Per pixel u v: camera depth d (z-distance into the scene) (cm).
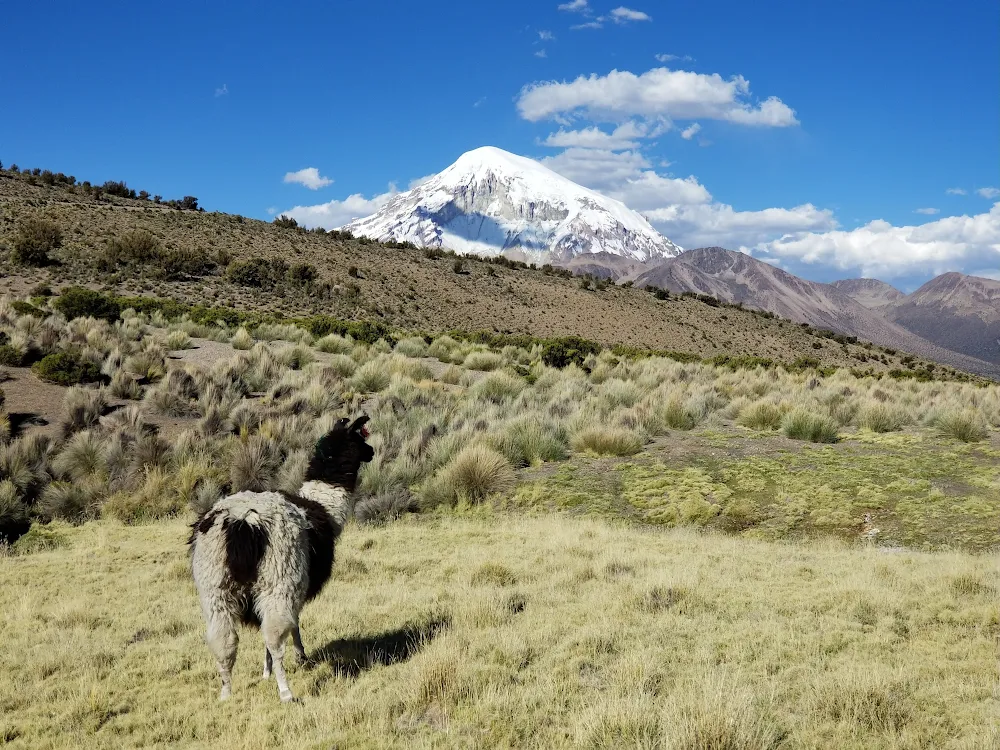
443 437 1681
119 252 6356
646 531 1226
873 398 2212
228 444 1664
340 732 510
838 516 1215
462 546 1138
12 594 920
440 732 511
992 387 3083
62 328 2836
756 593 802
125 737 532
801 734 483
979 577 812
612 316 9069
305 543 566
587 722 498
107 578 996
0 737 535
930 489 1293
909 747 463
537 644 665
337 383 2297
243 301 5919
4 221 6712
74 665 670
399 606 813
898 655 610
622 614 741
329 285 7000
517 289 9369
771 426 1873
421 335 4466
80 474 1504
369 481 1475
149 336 2936
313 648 697
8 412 1825
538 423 1773
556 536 1139
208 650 706
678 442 1717
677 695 534
